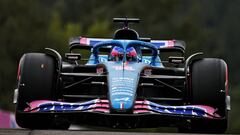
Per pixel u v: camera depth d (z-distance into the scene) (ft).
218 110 90.02
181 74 97.45
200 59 93.15
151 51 106.32
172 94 97.09
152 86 92.99
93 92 96.22
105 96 91.50
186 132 96.53
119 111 83.97
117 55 94.58
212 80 90.63
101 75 90.94
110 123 85.10
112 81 87.92
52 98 90.53
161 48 106.11
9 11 631.97
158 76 91.86
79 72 97.91
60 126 102.06
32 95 89.81
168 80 97.30
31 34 606.55
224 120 89.86
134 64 91.76
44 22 642.22
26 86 89.86
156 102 94.32
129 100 85.05
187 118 87.10
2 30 602.85
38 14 643.45
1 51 581.53
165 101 93.91
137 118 84.53
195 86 90.84
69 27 593.83
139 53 96.78
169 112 86.74
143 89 96.07
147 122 87.04
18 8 635.66
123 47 93.76
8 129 89.45
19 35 602.03
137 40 96.78
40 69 90.84
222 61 92.63
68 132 83.25
